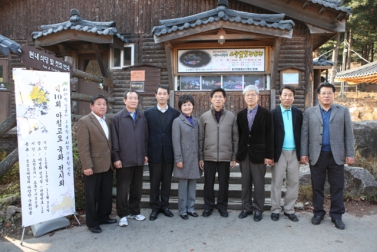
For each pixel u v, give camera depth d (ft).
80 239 10.80
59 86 11.60
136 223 12.20
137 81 20.85
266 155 12.17
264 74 19.56
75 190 13.19
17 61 22.88
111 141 11.84
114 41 19.31
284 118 12.42
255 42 19.07
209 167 12.76
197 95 19.66
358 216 12.82
